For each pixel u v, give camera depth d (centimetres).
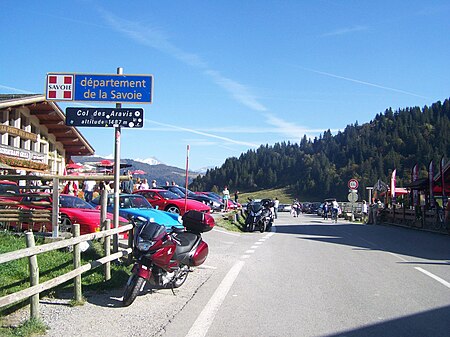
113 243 961
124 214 1373
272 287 913
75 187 2122
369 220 3291
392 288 912
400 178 10288
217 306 764
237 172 16000
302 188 13688
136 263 763
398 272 1094
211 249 1498
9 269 842
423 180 2808
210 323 670
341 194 12019
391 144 11919
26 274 841
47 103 2428
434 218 2366
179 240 901
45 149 2747
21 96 2298
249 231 2328
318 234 2184
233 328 647
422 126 12044
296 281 974
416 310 748
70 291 823
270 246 1616
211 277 1015
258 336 614
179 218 1428
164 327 649
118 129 1051
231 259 1280
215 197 3775
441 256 1390
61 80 1043
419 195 3080
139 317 696
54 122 2681
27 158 2378
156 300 802
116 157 1051
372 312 735
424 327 659
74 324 652
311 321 684
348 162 12775
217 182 16050
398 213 2914
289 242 1766
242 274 1052
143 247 752
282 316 708
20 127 2430
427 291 888
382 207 3541
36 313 623
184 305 771
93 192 2164
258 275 1041
